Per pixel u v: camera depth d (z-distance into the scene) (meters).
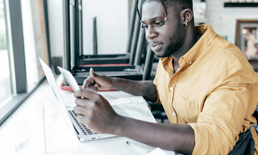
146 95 1.19
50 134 0.76
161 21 0.77
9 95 1.94
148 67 1.46
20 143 0.71
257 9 3.84
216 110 0.64
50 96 1.19
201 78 0.80
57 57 3.24
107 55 2.32
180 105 0.89
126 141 0.70
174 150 0.61
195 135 0.60
